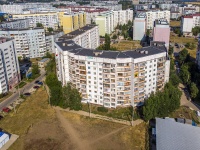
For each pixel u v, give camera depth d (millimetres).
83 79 155875
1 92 174750
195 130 120125
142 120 142625
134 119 143375
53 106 161125
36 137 129000
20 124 141250
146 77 152375
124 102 152750
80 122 142375
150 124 137000
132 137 127750
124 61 142125
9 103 166250
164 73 162250
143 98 156000
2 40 177875
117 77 146000
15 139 127562
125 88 148625
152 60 150250
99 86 153375
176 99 143750
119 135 129625
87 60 149250
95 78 152125
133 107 153125
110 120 143625
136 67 144375
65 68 165625
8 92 182500
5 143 124062
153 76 155625
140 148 119250
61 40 198000
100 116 147875
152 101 138625
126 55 147875
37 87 191000
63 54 160750
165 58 157000
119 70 144250
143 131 132375
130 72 145500
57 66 186125
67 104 155625
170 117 144625
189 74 191000
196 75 187500
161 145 109625
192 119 142500
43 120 145125
